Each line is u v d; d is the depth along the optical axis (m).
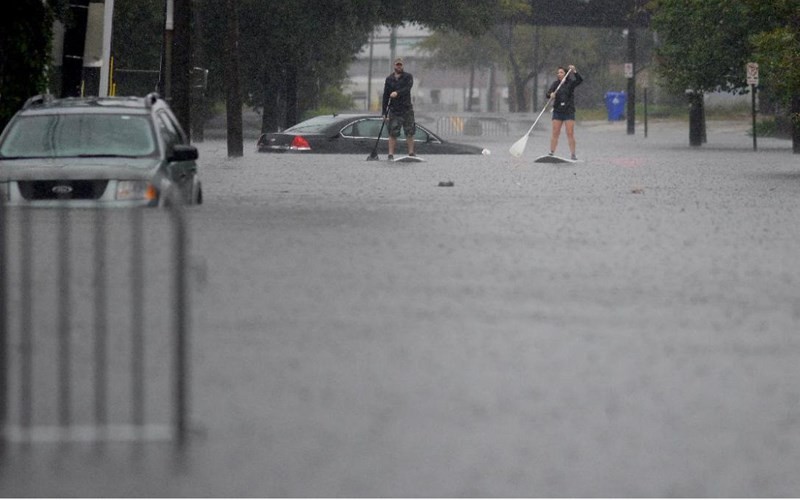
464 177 77.31
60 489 18.31
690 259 39.69
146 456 19.72
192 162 53.72
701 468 19.17
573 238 44.72
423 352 26.00
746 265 38.56
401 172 81.62
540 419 21.48
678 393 23.20
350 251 40.22
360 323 28.72
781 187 71.69
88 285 32.94
